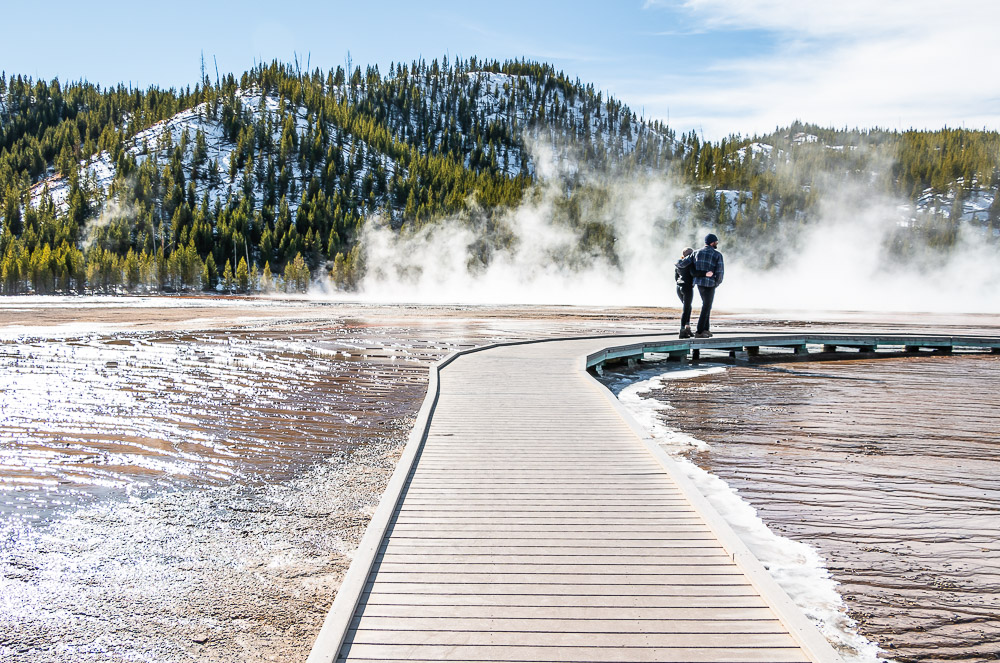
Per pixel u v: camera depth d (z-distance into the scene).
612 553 4.08
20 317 25.38
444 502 4.91
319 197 84.44
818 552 4.91
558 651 3.09
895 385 12.37
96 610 3.98
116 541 4.93
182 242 71.56
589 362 12.30
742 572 3.84
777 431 8.65
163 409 9.08
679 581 3.73
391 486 5.09
